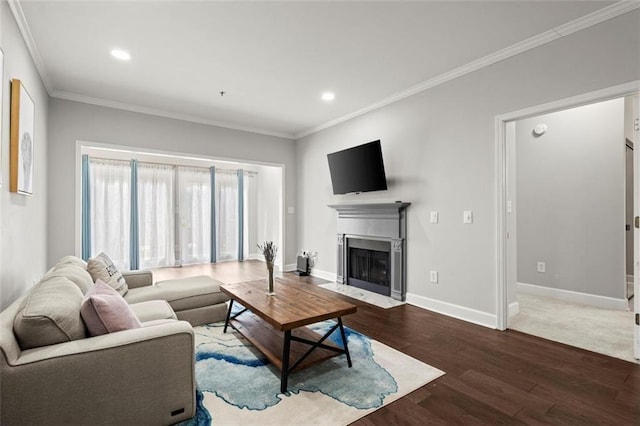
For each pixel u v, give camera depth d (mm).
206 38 2637
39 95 3061
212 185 6895
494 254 2932
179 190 6516
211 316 3051
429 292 3529
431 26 2467
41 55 2873
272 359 2055
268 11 2279
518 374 2107
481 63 3000
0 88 1785
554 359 2320
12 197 2059
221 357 2348
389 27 2480
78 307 1577
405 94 3773
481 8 2234
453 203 3279
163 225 6352
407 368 2189
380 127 4180
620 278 3512
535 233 4176
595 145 3707
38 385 1268
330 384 1983
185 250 6598
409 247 3773
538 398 1838
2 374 1208
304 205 5773
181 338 1600
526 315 3318
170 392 1564
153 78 3418
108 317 1557
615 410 1729
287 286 2930
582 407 1755
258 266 6504
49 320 1371
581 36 2385
